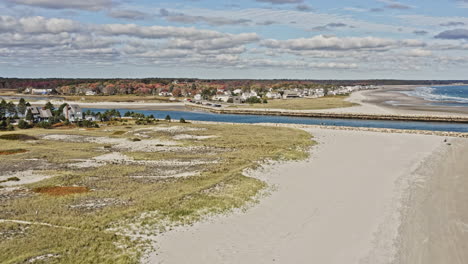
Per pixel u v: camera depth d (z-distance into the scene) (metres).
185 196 30.58
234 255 21.08
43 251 20.48
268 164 44.16
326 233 24.38
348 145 59.16
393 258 21.00
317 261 20.62
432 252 21.70
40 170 41.53
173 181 36.28
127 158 49.50
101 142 63.84
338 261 20.66
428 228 25.22
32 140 64.81
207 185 33.78
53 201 29.61
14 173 40.00
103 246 21.27
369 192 33.38
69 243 21.52
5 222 24.72
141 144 61.78
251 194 31.91
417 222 26.30
